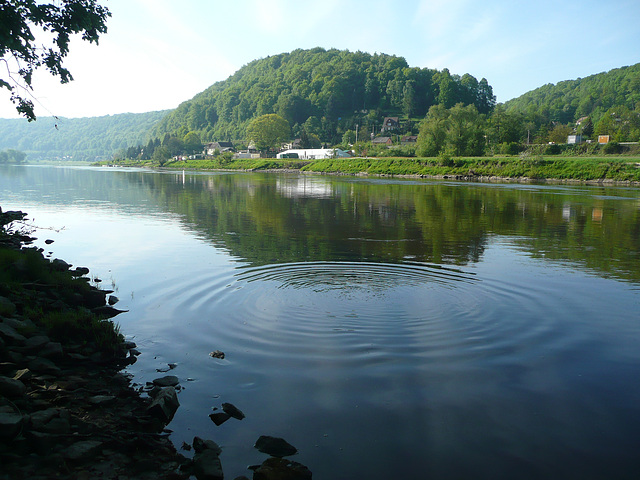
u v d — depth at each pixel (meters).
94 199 41.50
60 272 13.16
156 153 187.62
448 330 10.05
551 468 5.64
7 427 5.52
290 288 13.12
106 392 7.22
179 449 5.93
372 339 9.51
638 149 96.94
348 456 5.83
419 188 57.84
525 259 17.61
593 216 31.23
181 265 15.99
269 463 5.55
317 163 126.06
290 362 8.43
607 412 6.92
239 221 27.61
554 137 141.12
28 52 15.62
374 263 16.48
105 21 16.52
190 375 7.92
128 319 10.65
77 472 5.30
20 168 152.62
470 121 111.56
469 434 6.33
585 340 9.65
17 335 8.27
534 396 7.36
